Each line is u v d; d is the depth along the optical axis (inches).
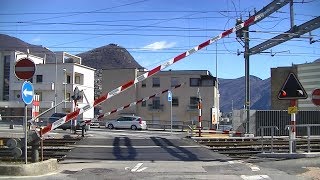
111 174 498.6
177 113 3051.2
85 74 3061.0
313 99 700.7
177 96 3063.5
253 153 787.4
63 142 893.2
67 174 498.0
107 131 1674.5
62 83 2864.2
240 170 533.0
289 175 491.2
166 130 2094.0
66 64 2896.2
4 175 476.1
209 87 3024.1
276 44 1224.8
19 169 478.3
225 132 1407.5
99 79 4060.0
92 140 960.3
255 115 1320.1
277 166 568.1
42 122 1519.4
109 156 699.4
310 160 621.3
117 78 3097.9
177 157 689.0
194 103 3026.6
